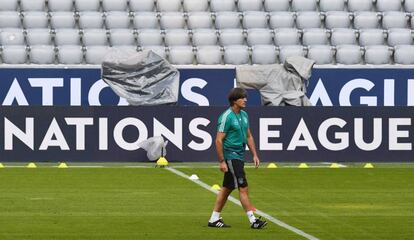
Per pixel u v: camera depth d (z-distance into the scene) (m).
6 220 48.81
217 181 68.44
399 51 98.38
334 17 102.94
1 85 89.44
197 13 102.88
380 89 91.50
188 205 55.28
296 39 100.31
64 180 68.81
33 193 60.97
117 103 89.88
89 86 89.88
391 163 83.06
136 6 104.00
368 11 104.75
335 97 90.94
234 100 45.56
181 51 97.31
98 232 44.81
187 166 79.69
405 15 103.62
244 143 45.81
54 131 81.44
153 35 99.31
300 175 73.31
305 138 82.25
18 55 95.81
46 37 98.69
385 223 48.19
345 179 70.69
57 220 48.94
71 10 103.38
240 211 52.69
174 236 43.66
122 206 54.72
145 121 81.81
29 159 81.38
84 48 97.00
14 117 81.19
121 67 86.19
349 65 95.12
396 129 82.88
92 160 81.50
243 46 98.50
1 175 72.12
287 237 43.34
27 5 103.00
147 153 81.50
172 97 85.31
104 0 103.81
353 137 82.56
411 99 91.81
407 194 61.56
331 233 44.66
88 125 81.50
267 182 68.25
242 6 104.75
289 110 82.12
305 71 87.19
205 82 90.50
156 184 66.44
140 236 43.66
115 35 98.75
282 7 104.94
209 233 44.56
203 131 82.06
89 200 57.44
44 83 89.81
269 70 87.19
